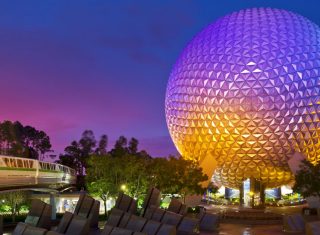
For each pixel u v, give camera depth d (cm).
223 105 6894
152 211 3494
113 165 5731
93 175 5834
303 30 7044
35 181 4125
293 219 4344
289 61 6769
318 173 5772
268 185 7531
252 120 6812
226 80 6862
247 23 7131
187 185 6172
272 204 7838
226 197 8562
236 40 6994
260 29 7012
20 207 5734
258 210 6625
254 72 6762
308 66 6788
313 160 7106
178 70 7519
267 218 5603
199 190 6353
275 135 6862
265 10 7412
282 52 6806
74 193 6538
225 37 7081
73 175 7075
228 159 7238
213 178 7912
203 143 7306
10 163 3762
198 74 7112
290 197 8206
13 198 5091
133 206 3638
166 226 2722
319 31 7256
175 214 3416
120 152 8812
